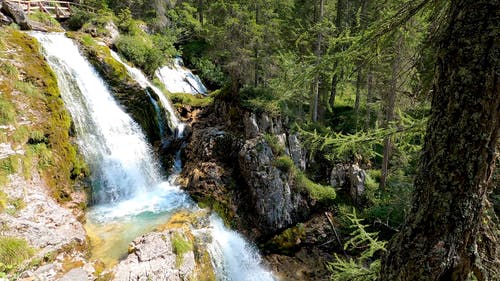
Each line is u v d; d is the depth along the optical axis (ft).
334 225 38.91
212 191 38.29
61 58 41.04
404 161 38.47
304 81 14.14
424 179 7.59
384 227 36.83
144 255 22.91
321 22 45.52
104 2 70.74
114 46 57.21
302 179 41.01
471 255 7.23
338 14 56.13
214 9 51.55
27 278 19.92
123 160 38.14
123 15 66.80
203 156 42.73
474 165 6.86
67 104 36.63
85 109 38.50
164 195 37.73
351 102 70.28
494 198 14.26
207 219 32.94
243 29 45.27
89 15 60.90
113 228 29.17
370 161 50.42
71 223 25.89
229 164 42.39
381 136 12.66
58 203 28.45
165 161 44.29
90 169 34.35
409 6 10.48
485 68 6.55
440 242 7.13
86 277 21.26
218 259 29.19
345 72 13.34
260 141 40.42
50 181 28.76
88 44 48.08
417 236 7.52
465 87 6.78
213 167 40.93
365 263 34.22
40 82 33.45
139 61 58.03
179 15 97.04
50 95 33.45
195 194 37.86
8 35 35.81
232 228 35.86
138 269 21.65
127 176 37.50
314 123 49.60
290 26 53.47
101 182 34.91
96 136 37.58
